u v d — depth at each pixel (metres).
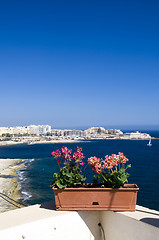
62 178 2.79
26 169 47.19
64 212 2.71
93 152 82.19
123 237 2.61
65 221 2.64
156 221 2.40
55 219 2.57
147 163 53.59
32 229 2.42
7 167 50.28
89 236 2.84
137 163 53.69
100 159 2.93
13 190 29.20
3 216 2.61
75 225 2.71
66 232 2.64
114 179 2.70
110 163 2.77
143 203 24.06
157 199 25.44
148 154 75.25
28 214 2.66
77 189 2.68
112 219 2.74
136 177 37.97
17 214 2.67
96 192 2.68
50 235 2.53
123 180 2.65
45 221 2.50
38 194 27.25
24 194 27.23
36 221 2.46
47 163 56.34
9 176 39.34
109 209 2.68
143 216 2.54
